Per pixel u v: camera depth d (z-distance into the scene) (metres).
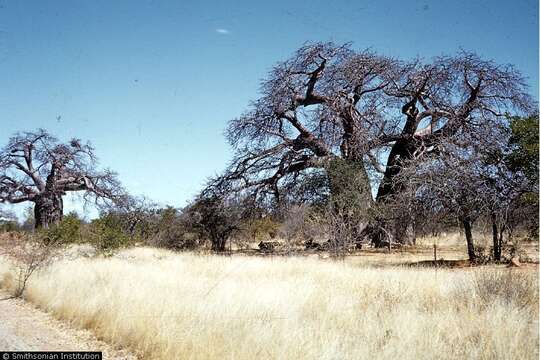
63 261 16.59
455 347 6.89
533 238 23.00
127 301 8.96
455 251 30.08
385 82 35.50
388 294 10.68
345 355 6.30
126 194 50.56
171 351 6.42
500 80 33.44
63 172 50.69
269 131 37.50
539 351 6.65
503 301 9.12
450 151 29.30
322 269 16.42
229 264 18.33
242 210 36.12
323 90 36.75
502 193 21.75
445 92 34.47
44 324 8.64
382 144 34.06
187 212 36.34
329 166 29.31
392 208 26.14
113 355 6.84
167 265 17.92
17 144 48.97
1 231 38.22
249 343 6.49
